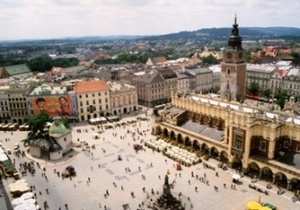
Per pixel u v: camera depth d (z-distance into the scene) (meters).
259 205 70.81
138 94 193.00
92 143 122.81
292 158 86.25
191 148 112.00
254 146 91.88
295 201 77.06
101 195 82.56
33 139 112.19
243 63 143.88
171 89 195.75
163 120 129.38
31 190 85.38
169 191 76.62
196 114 120.75
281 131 89.44
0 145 117.31
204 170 96.44
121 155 110.00
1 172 96.31
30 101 150.88
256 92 196.00
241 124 90.88
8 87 157.62
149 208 75.81
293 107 114.38
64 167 101.25
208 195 81.19
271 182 87.19
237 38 140.62
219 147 101.00
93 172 96.75
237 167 97.69
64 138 111.88
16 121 155.62
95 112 158.75
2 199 68.50
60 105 152.38
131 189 85.50
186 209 74.38
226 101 116.88
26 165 102.81
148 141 120.12
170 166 100.00
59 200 80.12
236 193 82.00
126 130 139.12
